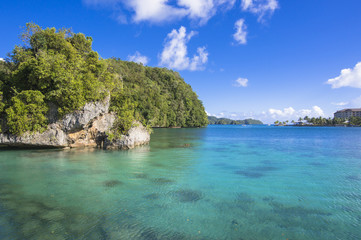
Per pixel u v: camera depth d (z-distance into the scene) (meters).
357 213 9.15
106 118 27.91
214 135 60.66
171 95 120.31
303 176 15.05
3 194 11.00
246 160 21.12
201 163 19.45
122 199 10.50
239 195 11.19
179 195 11.12
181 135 57.66
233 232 7.58
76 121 24.81
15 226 7.79
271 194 11.36
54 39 31.92
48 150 24.56
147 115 80.38
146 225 8.00
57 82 23.92
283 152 26.94
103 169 16.55
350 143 38.69
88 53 36.44
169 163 19.25
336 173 15.93
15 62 30.39
